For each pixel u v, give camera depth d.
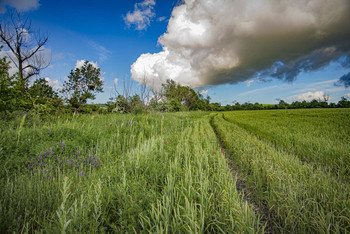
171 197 2.19
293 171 3.44
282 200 2.40
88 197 2.09
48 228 1.64
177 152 4.48
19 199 2.10
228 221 1.93
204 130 10.06
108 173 3.04
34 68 12.66
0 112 6.96
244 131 10.25
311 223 1.96
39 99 8.94
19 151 3.98
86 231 1.68
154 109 17.45
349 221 1.85
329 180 2.77
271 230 2.05
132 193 2.32
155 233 1.57
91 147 5.03
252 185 3.20
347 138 6.76
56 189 2.44
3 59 7.36
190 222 1.66
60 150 4.25
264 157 4.25
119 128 7.37
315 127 10.93
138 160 3.45
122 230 1.75
